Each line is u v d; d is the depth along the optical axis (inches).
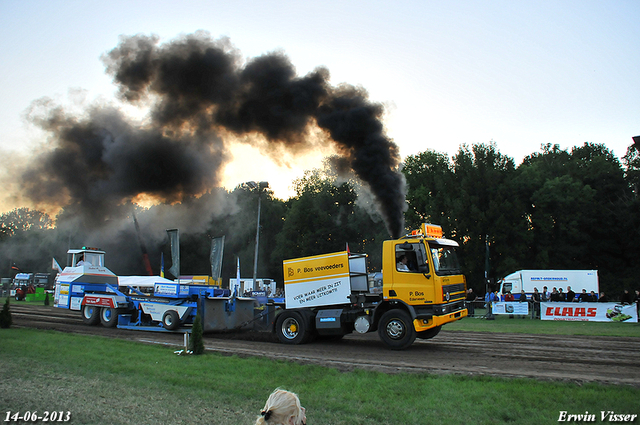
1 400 257.0
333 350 466.0
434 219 1771.7
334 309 508.4
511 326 741.3
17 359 369.4
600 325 756.6
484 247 1690.5
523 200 1900.8
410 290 460.8
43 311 970.1
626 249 1824.6
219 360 382.6
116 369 335.9
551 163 2229.3
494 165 1868.8
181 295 601.9
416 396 264.1
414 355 427.5
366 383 296.4
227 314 626.2
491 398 256.1
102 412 239.0
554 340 541.6
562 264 1846.7
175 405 252.4
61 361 362.9
